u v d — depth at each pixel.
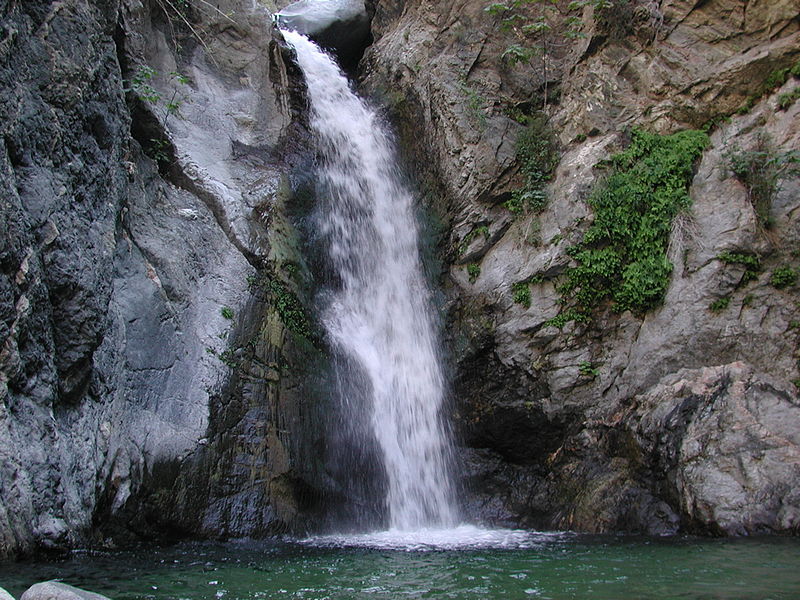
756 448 9.22
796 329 10.34
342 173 13.60
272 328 10.40
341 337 11.52
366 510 10.27
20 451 6.66
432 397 12.15
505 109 13.93
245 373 9.70
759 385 9.86
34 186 7.49
